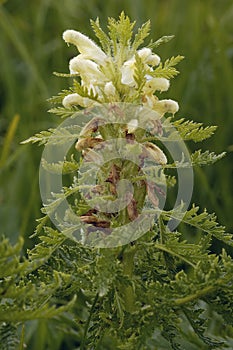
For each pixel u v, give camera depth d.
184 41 1.03
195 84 0.97
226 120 0.93
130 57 0.60
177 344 0.61
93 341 0.61
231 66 1.02
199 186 0.86
